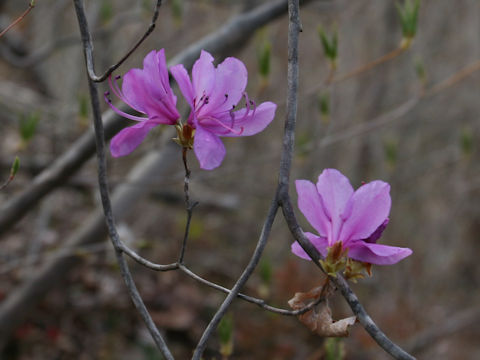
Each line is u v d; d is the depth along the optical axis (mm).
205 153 1268
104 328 4469
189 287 5117
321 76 7141
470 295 6824
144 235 5520
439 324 5859
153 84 1336
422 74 3318
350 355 4941
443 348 5707
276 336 4766
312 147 3463
